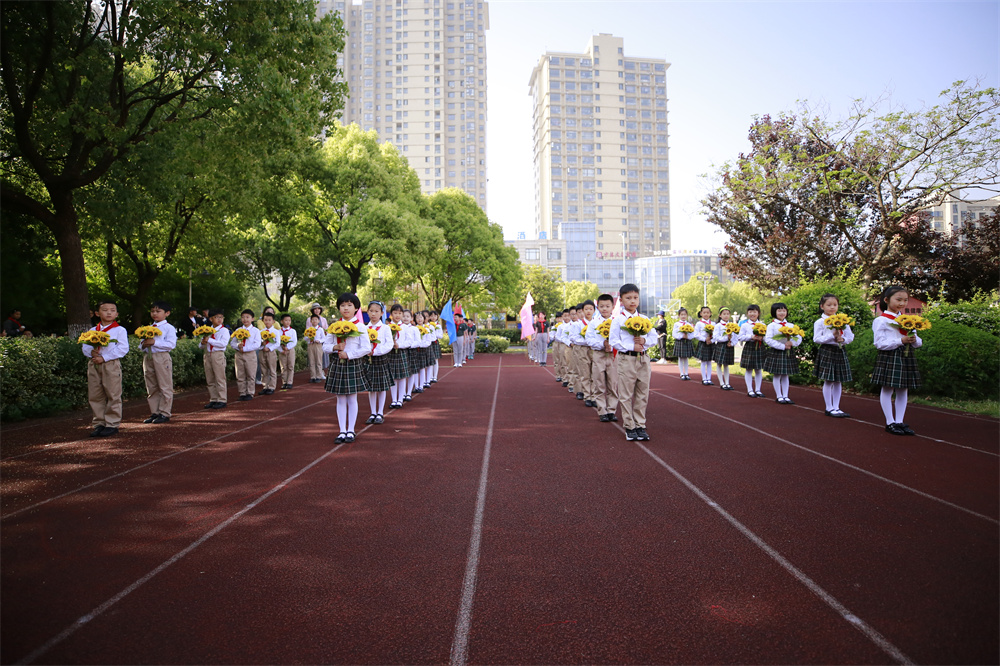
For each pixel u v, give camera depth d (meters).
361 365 7.31
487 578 3.26
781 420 8.36
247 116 10.66
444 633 2.70
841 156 15.12
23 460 6.12
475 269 34.19
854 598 2.97
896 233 15.27
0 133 11.92
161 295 22.02
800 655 2.49
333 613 2.89
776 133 16.19
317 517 4.29
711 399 10.91
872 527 3.96
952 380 9.82
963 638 2.59
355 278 25.14
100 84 11.51
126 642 2.64
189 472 5.62
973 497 4.59
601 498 4.70
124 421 8.76
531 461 6.00
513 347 42.69
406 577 3.28
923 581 3.15
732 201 17.33
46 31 10.26
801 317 13.23
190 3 10.06
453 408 10.07
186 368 13.23
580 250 90.44
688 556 3.52
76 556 3.61
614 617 2.83
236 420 8.85
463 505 4.55
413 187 29.70
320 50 11.41
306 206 22.61
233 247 19.28
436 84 97.19
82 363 9.84
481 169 103.44
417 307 46.91
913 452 6.17
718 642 2.60
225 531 4.02
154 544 3.79
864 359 10.92
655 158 114.56
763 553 3.55
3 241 14.55
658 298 81.00
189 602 3.01
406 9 97.19
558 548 3.67
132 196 13.03
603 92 113.06
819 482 5.07
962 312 11.05
